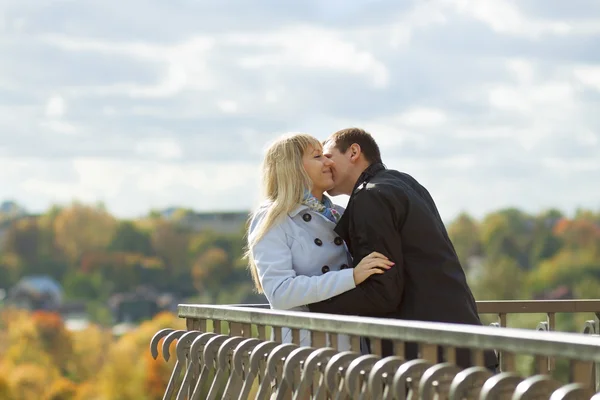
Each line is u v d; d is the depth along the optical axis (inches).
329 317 186.5
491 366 217.6
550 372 227.5
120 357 2448.3
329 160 242.7
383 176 234.2
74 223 4239.7
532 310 280.4
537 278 3572.8
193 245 4185.5
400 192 225.5
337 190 247.3
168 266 4195.4
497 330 156.2
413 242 224.1
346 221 231.8
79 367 2519.7
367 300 221.9
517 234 3639.3
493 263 3577.8
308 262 234.8
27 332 2541.8
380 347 181.3
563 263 3582.7
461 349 214.2
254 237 236.4
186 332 233.0
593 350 140.9
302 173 237.9
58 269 4227.4
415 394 165.8
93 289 4165.8
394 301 222.2
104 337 2511.1
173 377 230.5
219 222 4180.6
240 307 239.6
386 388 168.1
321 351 182.7
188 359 230.7
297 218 237.8
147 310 4092.0
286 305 228.4
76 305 4153.5
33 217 4259.4
